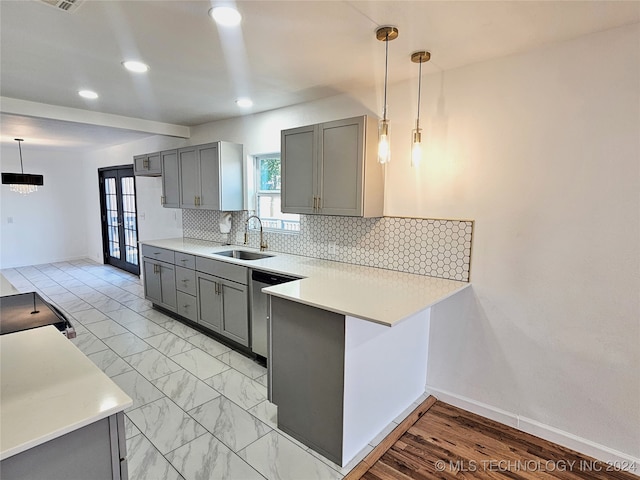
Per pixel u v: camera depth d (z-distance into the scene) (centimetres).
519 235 224
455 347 256
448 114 247
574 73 199
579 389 211
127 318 427
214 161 387
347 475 191
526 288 224
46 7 169
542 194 214
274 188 392
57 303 484
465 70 238
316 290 223
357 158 259
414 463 202
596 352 204
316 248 339
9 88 300
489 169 232
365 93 290
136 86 293
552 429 221
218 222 450
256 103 342
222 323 346
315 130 281
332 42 206
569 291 209
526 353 227
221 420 235
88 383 118
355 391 201
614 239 194
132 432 221
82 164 780
